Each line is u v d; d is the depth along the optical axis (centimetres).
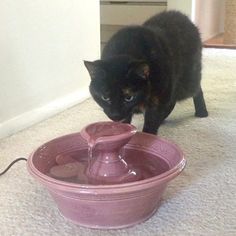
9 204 107
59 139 115
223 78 233
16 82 161
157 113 141
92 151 100
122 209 92
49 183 89
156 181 88
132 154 115
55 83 182
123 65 127
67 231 95
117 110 129
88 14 198
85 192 86
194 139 149
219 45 322
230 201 106
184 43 155
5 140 153
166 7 312
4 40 152
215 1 366
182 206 104
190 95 167
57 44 181
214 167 126
